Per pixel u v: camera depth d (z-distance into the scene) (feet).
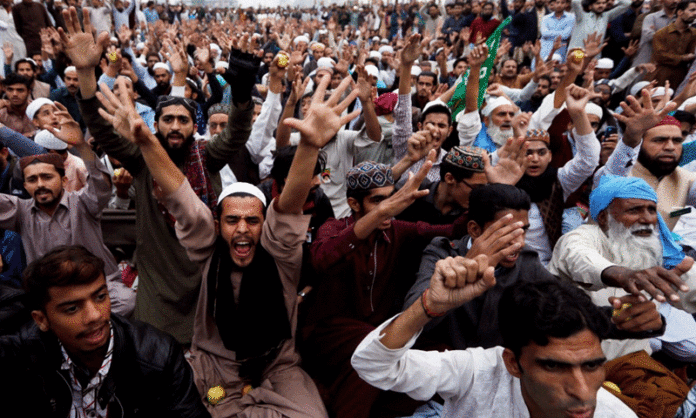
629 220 7.30
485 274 4.28
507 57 32.81
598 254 7.07
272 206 6.64
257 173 14.23
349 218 8.25
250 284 7.04
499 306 4.36
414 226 8.11
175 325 8.53
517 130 10.03
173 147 8.86
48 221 9.78
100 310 5.23
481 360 5.12
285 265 7.13
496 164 9.25
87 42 8.09
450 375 5.07
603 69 24.14
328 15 68.54
